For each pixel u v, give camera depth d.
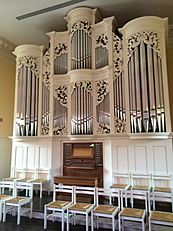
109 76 4.74
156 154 4.23
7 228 3.28
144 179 4.25
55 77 5.23
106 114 4.68
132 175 4.31
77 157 4.85
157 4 4.89
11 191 5.05
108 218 3.40
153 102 4.23
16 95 5.50
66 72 5.26
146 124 4.22
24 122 5.28
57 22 5.56
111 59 4.77
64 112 5.08
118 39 4.82
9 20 5.45
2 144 6.07
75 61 5.05
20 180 4.77
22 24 5.63
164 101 4.23
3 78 6.27
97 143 4.75
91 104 4.82
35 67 5.50
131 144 4.43
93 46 5.05
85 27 5.09
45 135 5.11
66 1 4.79
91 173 4.66
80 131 4.74
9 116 6.40
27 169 5.20
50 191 4.89
